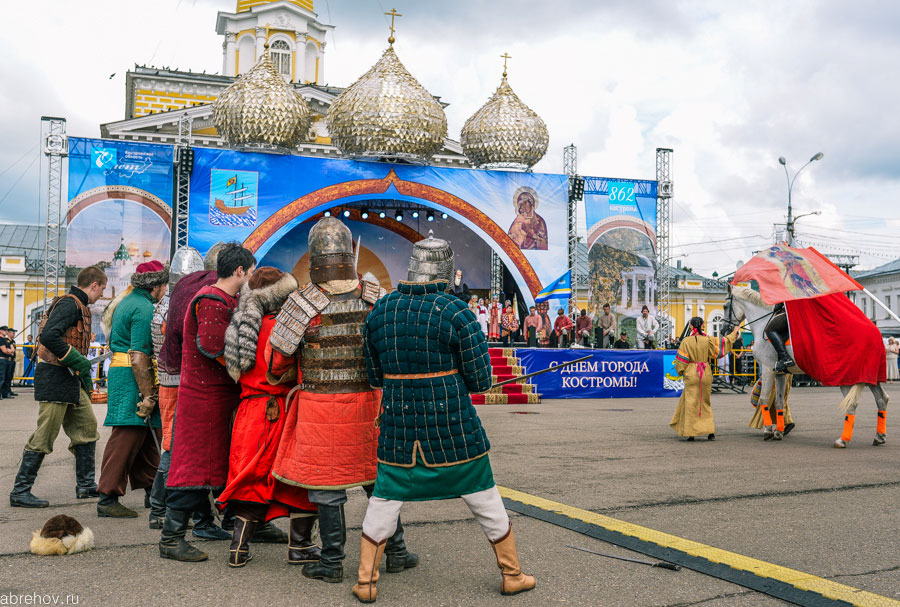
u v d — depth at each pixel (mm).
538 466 8086
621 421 13375
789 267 10516
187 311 4762
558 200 22594
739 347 25344
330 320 4273
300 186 20578
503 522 3980
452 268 4281
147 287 5914
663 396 20188
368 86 21516
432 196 21734
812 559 4570
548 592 3982
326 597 3938
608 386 19766
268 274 4680
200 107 27297
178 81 38031
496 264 28109
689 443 10188
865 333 9914
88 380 6477
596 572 4320
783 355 10438
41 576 4234
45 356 6168
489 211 22125
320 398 4242
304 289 4344
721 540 4996
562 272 22547
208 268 5445
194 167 19672
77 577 4227
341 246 4363
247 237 20031
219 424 4691
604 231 22859
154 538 5141
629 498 6352
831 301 10273
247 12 41156
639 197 23156
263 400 4523
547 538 5074
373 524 3953
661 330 23359
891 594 3934
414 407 3953
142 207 19375
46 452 6164
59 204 19734
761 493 6598
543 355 19328
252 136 21078
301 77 41188
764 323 10922
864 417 14312
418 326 3979
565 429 11945
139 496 6688
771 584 4070
